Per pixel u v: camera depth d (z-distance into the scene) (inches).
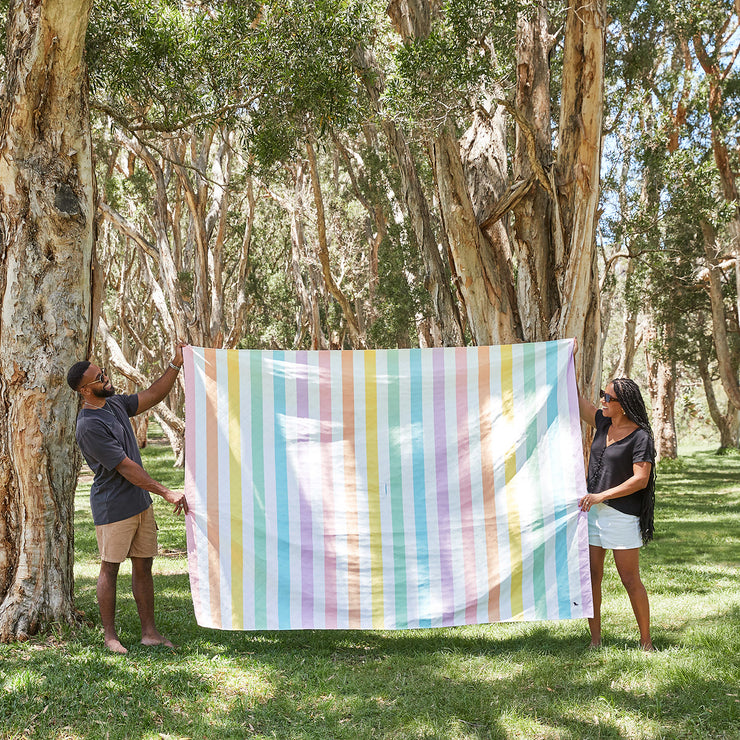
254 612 208.1
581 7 373.1
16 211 220.5
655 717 160.4
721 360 929.5
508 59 457.4
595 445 211.5
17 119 218.5
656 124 728.3
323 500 212.5
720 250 923.4
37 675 179.0
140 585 212.4
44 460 218.7
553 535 212.2
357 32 341.1
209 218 820.6
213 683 180.2
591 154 387.5
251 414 213.0
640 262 941.8
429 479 213.9
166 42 311.6
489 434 215.6
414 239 757.3
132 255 1185.4
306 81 328.2
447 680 183.6
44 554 218.8
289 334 1270.9
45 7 210.2
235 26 326.6
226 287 1210.0
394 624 210.1
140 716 161.5
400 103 363.6
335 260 1160.8
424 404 215.6
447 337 508.1
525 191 408.5
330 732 154.5
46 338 220.4
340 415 214.7
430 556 212.1
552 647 211.9
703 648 206.5
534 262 409.4
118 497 203.3
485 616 210.7
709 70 819.4
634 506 202.8
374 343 794.8
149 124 341.7
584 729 155.1
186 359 212.4
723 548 434.0
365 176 818.8
